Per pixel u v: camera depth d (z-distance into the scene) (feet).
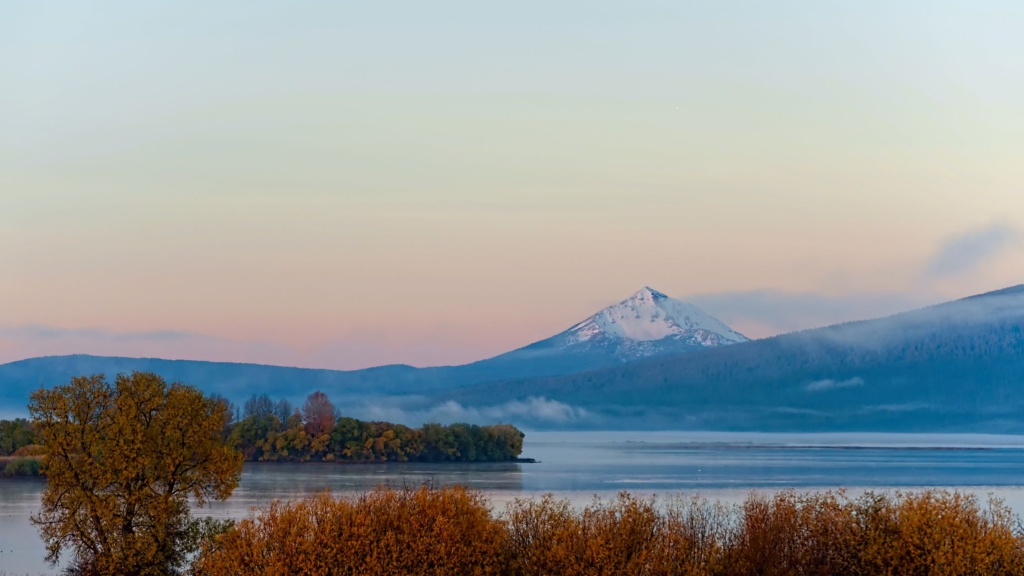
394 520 172.35
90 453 198.08
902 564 161.68
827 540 168.96
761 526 171.12
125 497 197.16
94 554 196.44
